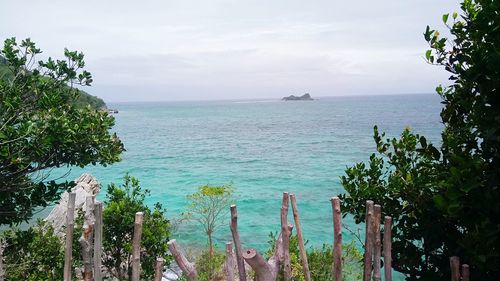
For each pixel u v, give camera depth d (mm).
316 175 42125
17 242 10336
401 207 6566
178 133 94375
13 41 9727
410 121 110250
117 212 10945
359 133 83875
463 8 6113
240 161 52781
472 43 5949
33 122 8539
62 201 19750
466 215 5199
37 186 9594
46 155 9273
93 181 27156
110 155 10047
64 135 8812
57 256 10328
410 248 6398
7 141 8109
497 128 4742
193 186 37781
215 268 13898
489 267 5082
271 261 6047
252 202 31641
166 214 27672
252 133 91812
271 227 25438
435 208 6023
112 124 10305
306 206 29891
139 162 52406
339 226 5312
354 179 7336
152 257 11289
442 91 6684
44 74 10055
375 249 5039
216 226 23641
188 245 20641
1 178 8641
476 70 5270
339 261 5309
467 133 6062
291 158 54094
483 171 5301
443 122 6676
